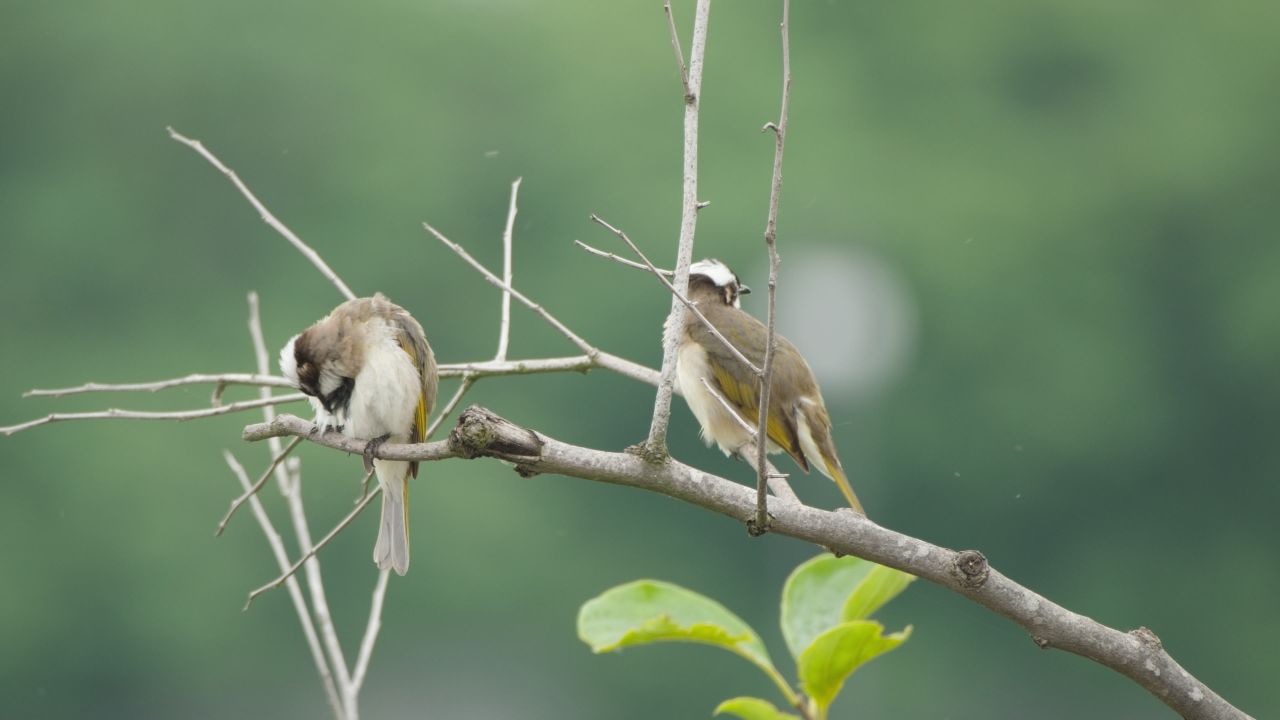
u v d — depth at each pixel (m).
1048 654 29.03
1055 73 35.34
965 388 33.31
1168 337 33.56
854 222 34.00
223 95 35.53
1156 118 34.72
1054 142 34.59
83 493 29.16
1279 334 32.66
